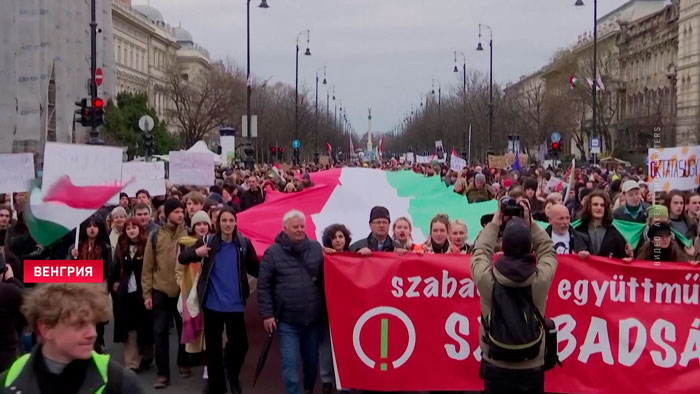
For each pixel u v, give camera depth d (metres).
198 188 17.73
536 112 73.06
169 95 82.38
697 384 7.36
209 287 8.05
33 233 7.52
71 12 39.09
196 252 8.02
